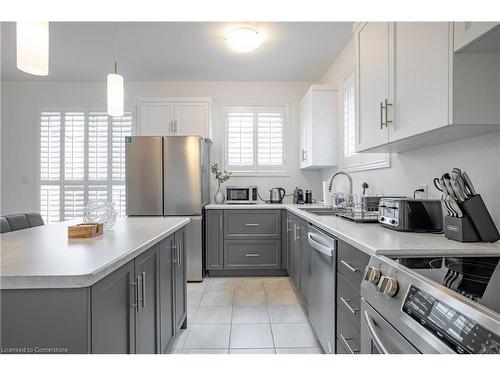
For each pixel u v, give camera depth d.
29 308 1.00
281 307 3.03
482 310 0.71
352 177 3.45
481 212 1.39
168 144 3.90
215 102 4.76
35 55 1.65
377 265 1.20
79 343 1.00
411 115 1.62
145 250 1.59
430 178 2.04
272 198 4.57
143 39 3.38
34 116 4.75
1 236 1.80
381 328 1.10
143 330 1.57
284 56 3.83
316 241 2.16
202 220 4.03
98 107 4.77
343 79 3.65
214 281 3.90
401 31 1.70
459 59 1.32
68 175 4.78
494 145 1.53
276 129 4.77
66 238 1.71
